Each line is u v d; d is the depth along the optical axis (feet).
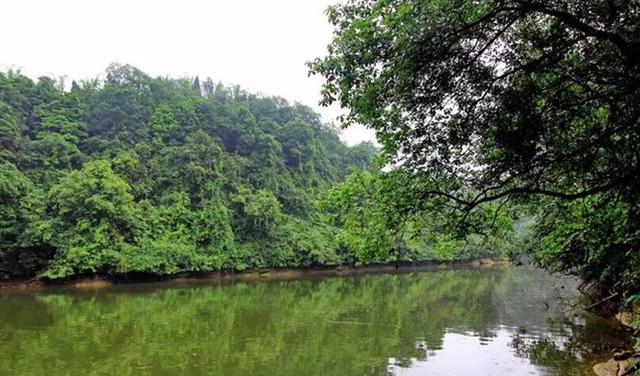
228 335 60.08
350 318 71.92
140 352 51.44
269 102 237.66
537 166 21.36
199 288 116.26
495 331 61.31
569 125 21.07
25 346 53.16
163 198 148.36
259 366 46.52
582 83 19.77
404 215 26.30
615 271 39.19
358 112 22.93
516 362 46.29
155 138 168.14
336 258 168.96
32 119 153.28
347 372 44.21
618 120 20.04
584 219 33.81
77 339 56.85
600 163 22.26
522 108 19.88
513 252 65.98
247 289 115.24
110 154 152.25
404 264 194.39
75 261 111.24
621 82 18.95
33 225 110.42
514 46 20.53
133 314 74.74
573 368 43.80
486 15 17.95
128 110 173.37
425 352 50.88
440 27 18.78
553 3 18.29
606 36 17.03
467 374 42.78
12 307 80.74
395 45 19.72
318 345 54.70
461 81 20.12
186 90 216.95
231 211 158.71
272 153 191.21
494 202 29.04
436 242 28.68
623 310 59.77
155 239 135.03
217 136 188.75
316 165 216.74
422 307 82.58
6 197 111.24
